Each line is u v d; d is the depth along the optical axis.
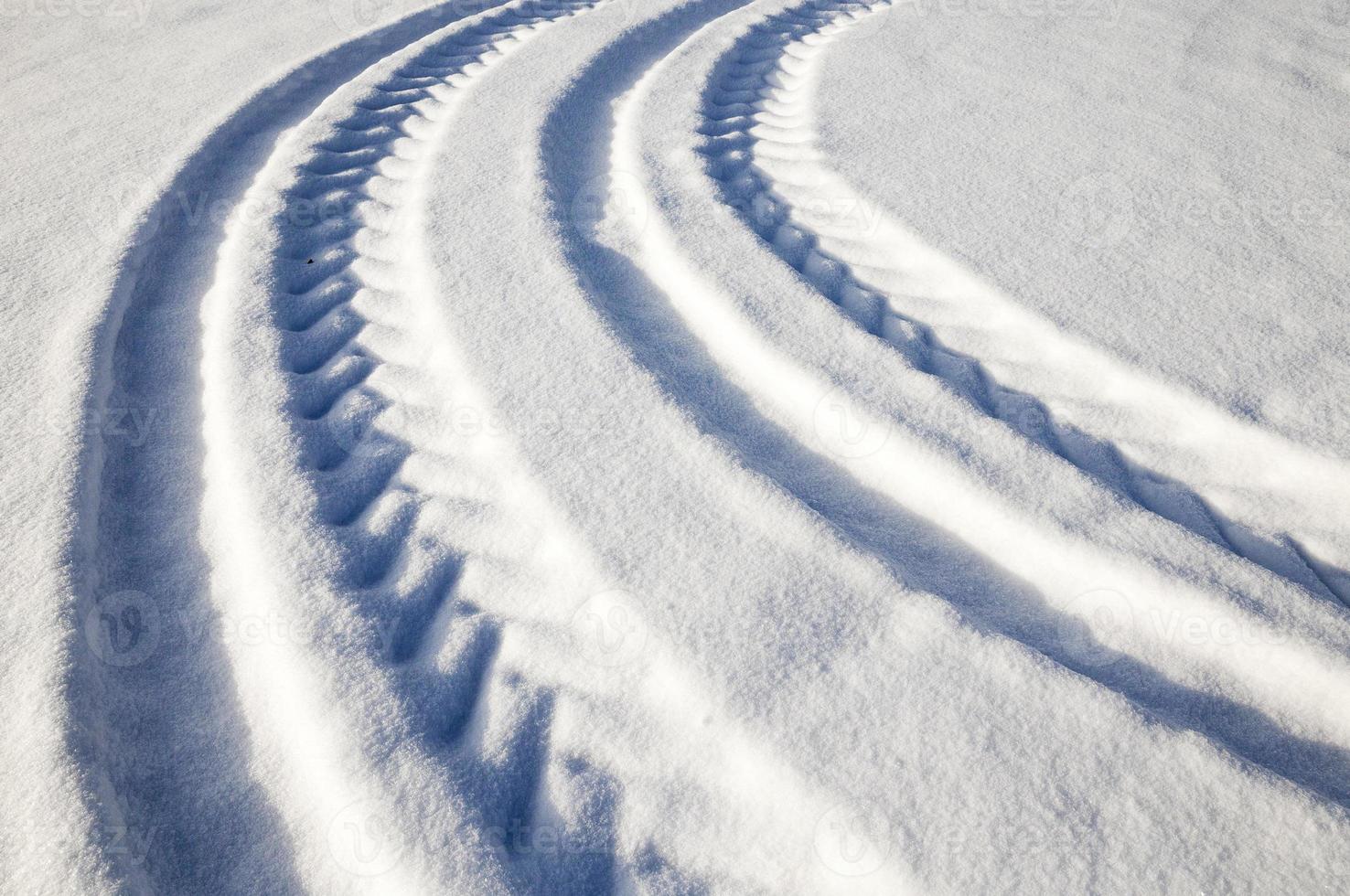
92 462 2.26
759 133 4.01
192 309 2.96
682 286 3.01
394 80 4.50
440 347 2.69
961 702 1.74
